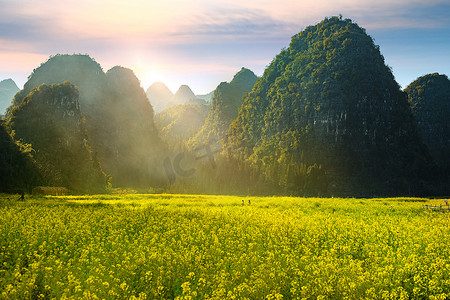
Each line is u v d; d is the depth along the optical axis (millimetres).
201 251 13914
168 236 17062
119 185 187500
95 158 159625
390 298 9859
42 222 20609
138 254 12891
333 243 16781
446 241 16922
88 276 10766
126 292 9852
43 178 115125
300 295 10047
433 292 10570
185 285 9547
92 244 15172
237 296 9820
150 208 33031
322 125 184875
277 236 17750
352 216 30344
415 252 14703
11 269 11828
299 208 37719
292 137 187375
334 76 194250
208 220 23484
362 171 171875
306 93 198000
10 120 151375
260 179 140500
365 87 191750
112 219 23250
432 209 38438
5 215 22938
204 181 152375
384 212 35531
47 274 10609
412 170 184000
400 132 195625
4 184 99000
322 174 132125
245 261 12523
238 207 38844
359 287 10219
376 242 17016
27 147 131875
